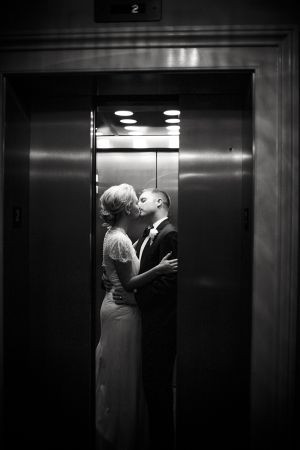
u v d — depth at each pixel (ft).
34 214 7.82
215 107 7.67
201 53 6.73
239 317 7.61
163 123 9.54
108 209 9.29
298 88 6.61
